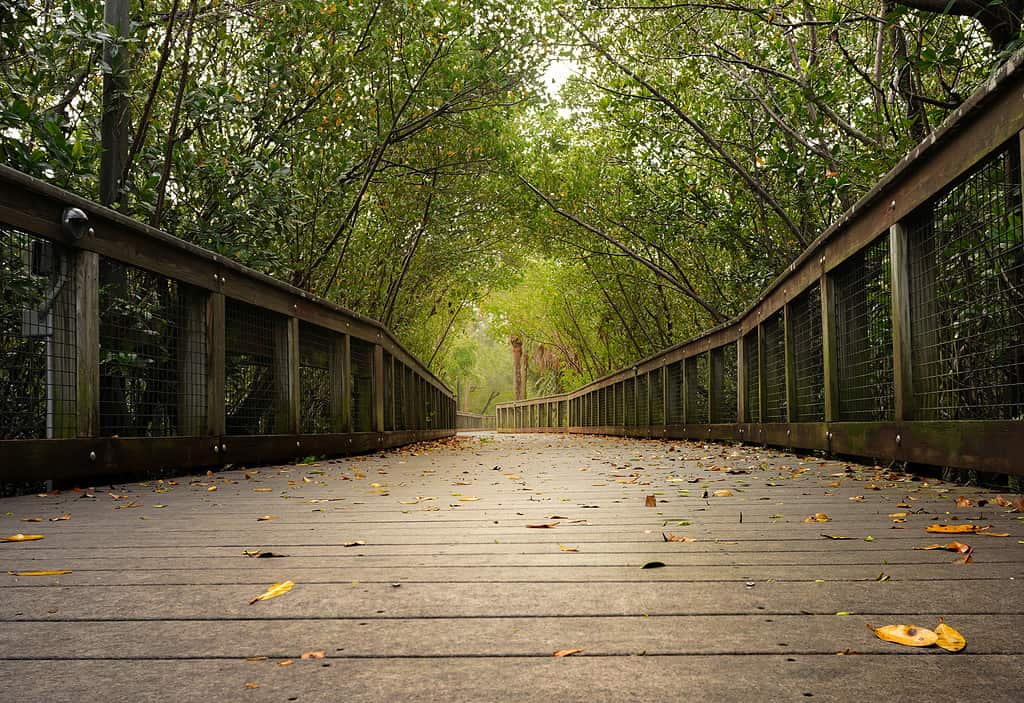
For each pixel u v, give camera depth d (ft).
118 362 14.03
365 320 28.22
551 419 93.20
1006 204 10.23
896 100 19.16
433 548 7.18
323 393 24.58
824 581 5.57
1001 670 3.62
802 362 21.54
